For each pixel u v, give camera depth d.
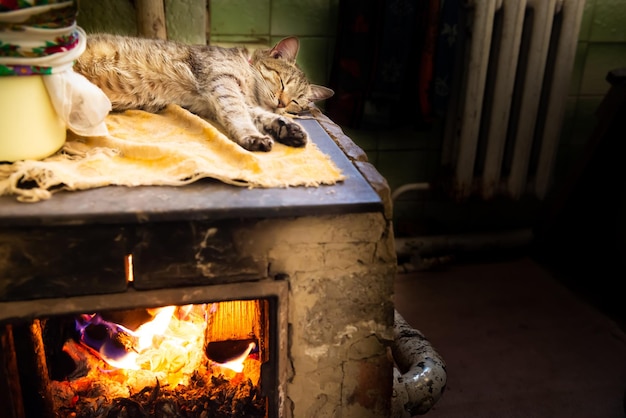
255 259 1.11
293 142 1.34
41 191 1.05
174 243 1.06
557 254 2.63
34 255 1.02
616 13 2.43
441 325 2.16
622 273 2.33
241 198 1.09
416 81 2.17
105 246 1.04
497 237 2.55
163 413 1.30
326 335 1.21
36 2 1.04
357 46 2.11
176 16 1.77
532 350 2.04
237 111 1.45
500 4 2.15
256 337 1.39
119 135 1.34
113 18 1.76
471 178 2.35
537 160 2.44
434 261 2.50
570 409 1.79
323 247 1.13
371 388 1.28
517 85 2.33
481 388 1.87
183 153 1.20
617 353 2.04
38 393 1.22
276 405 1.24
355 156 1.34
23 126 1.12
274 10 2.14
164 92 1.57
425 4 2.07
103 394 1.32
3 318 1.05
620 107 2.14
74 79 1.18
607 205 2.39
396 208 2.56
